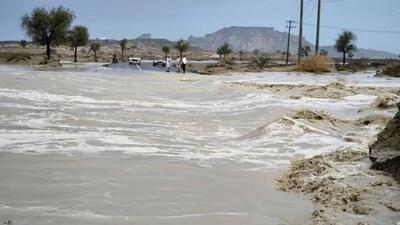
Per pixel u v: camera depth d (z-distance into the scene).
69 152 9.29
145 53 169.62
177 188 7.15
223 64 65.75
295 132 11.98
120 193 6.76
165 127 13.03
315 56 53.19
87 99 18.67
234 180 7.77
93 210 6.02
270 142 11.08
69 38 70.62
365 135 11.62
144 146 10.24
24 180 7.23
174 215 5.97
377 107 15.50
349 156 9.23
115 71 41.03
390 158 8.00
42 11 64.19
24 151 9.27
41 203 6.21
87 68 47.19
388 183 7.23
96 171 7.90
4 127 11.87
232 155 9.73
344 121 13.78
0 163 8.21
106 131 11.84
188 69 59.94
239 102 19.05
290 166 8.84
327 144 10.88
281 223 5.82
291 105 17.31
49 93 19.56
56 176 7.51
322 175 7.93
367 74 50.53
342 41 76.75
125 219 5.73
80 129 11.99
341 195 6.73
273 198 6.83
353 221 5.73
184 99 20.78
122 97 20.14
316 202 6.64
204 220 5.83
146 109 16.55
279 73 49.12
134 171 8.01
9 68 41.50
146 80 29.30
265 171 8.44
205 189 7.16
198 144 10.80
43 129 11.77
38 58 58.84
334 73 51.09
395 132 8.47
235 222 5.81
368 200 6.46
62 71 36.75
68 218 5.68
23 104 16.00
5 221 5.49
